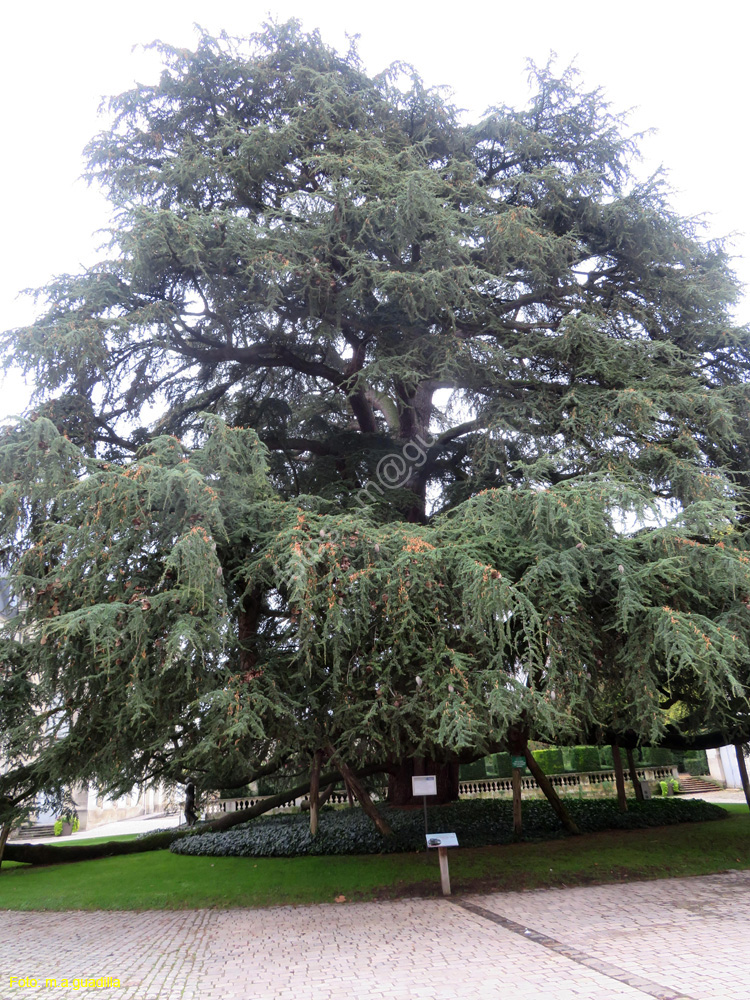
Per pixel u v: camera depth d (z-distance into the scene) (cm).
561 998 507
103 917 1027
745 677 885
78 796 3216
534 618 684
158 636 743
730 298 1165
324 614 778
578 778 2431
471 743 690
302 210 1083
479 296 1159
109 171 1166
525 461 1109
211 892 1095
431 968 617
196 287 1110
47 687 790
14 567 784
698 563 761
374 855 1298
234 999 568
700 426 1030
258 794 2238
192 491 716
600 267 1320
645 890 941
